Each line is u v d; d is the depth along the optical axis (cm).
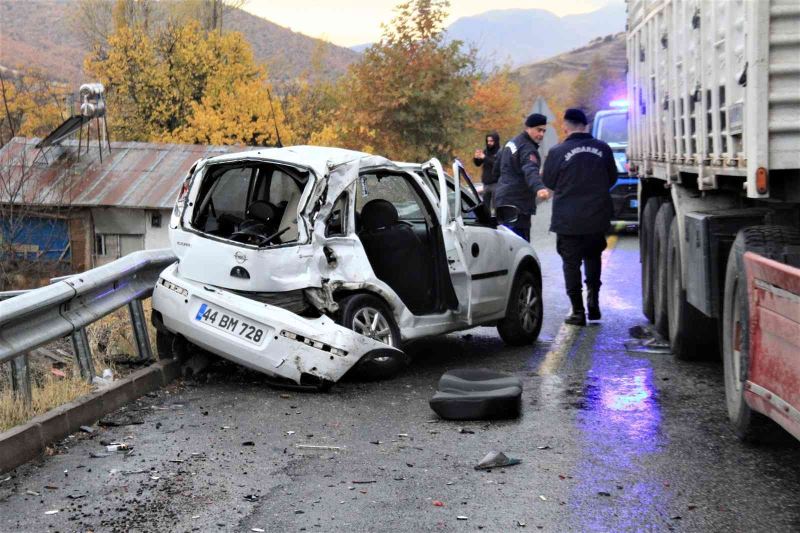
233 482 519
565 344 943
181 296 743
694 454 559
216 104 4294
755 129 533
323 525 453
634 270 1538
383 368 764
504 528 445
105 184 2933
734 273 593
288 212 760
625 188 2036
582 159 1028
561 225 1038
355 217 810
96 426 634
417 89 3042
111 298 731
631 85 1195
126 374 746
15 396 609
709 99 702
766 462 541
